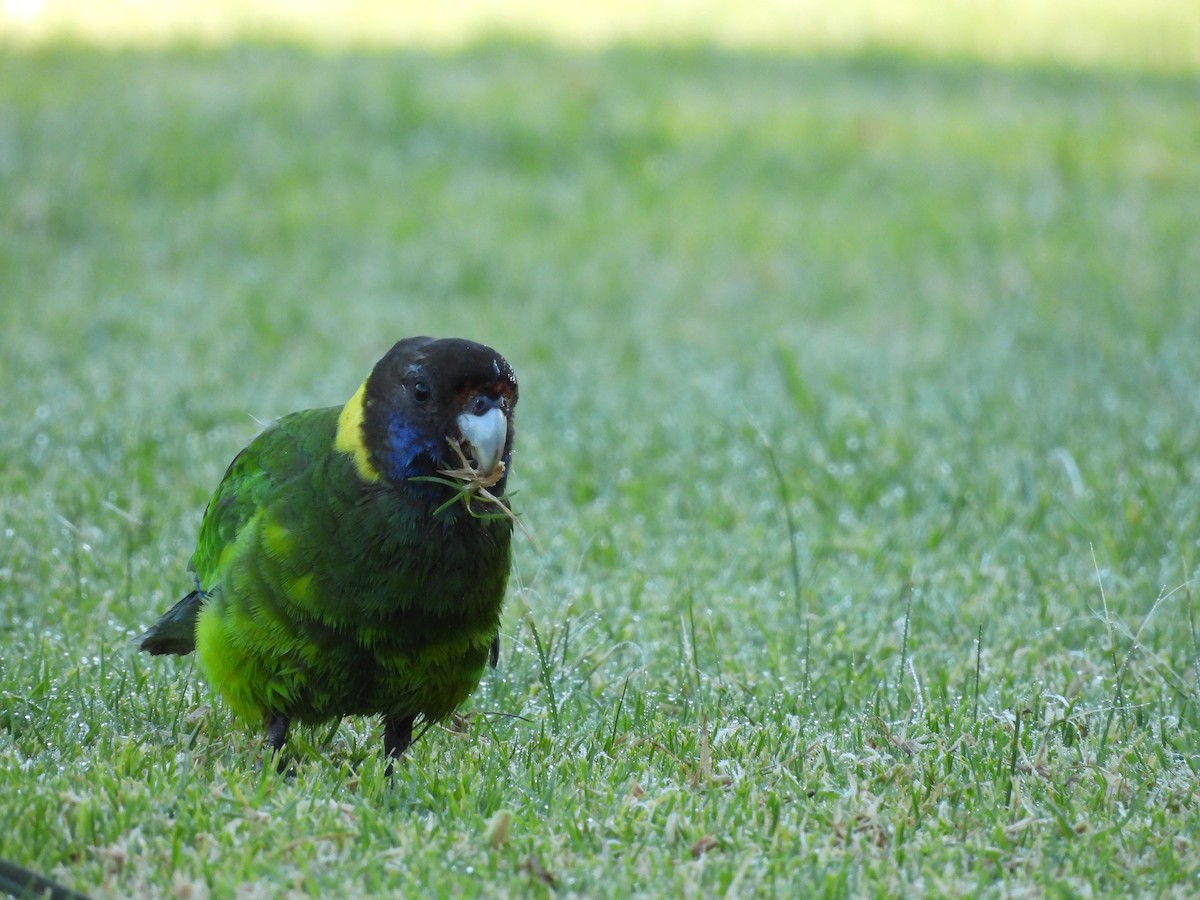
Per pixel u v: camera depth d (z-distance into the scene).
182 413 13.05
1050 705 7.97
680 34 32.31
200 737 7.42
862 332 17.30
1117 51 32.44
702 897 5.73
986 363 15.62
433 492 6.62
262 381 14.38
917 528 11.10
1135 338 16.33
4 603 9.05
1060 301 18.17
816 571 10.21
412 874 5.81
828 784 6.87
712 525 11.13
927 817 6.55
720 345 16.61
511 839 6.13
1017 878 6.03
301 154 22.70
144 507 10.60
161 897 5.60
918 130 25.88
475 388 6.61
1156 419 13.38
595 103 26.05
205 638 6.94
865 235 21.08
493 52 29.58
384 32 30.92
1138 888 5.90
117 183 20.80
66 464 11.54
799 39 32.53
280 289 17.92
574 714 7.81
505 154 23.70
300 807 6.30
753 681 8.40
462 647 6.91
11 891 5.47
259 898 5.57
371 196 21.55
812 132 25.45
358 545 6.58
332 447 6.79
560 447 12.71
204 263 18.75
